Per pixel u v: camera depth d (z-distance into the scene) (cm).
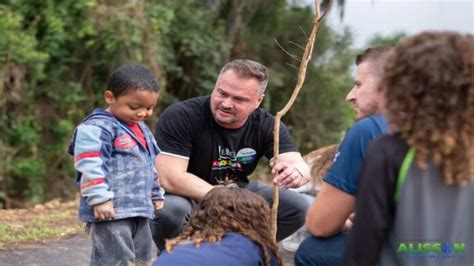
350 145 264
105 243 349
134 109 353
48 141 1111
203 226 302
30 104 1063
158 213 400
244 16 1390
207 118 414
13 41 1005
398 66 222
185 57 1302
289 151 426
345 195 262
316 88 1500
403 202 221
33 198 1065
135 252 363
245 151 422
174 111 412
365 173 226
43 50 1074
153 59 1153
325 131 1522
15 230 623
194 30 1290
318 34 1469
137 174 355
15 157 1062
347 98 317
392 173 222
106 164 346
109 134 348
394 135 228
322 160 445
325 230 273
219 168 420
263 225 304
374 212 222
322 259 293
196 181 402
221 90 399
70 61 1113
